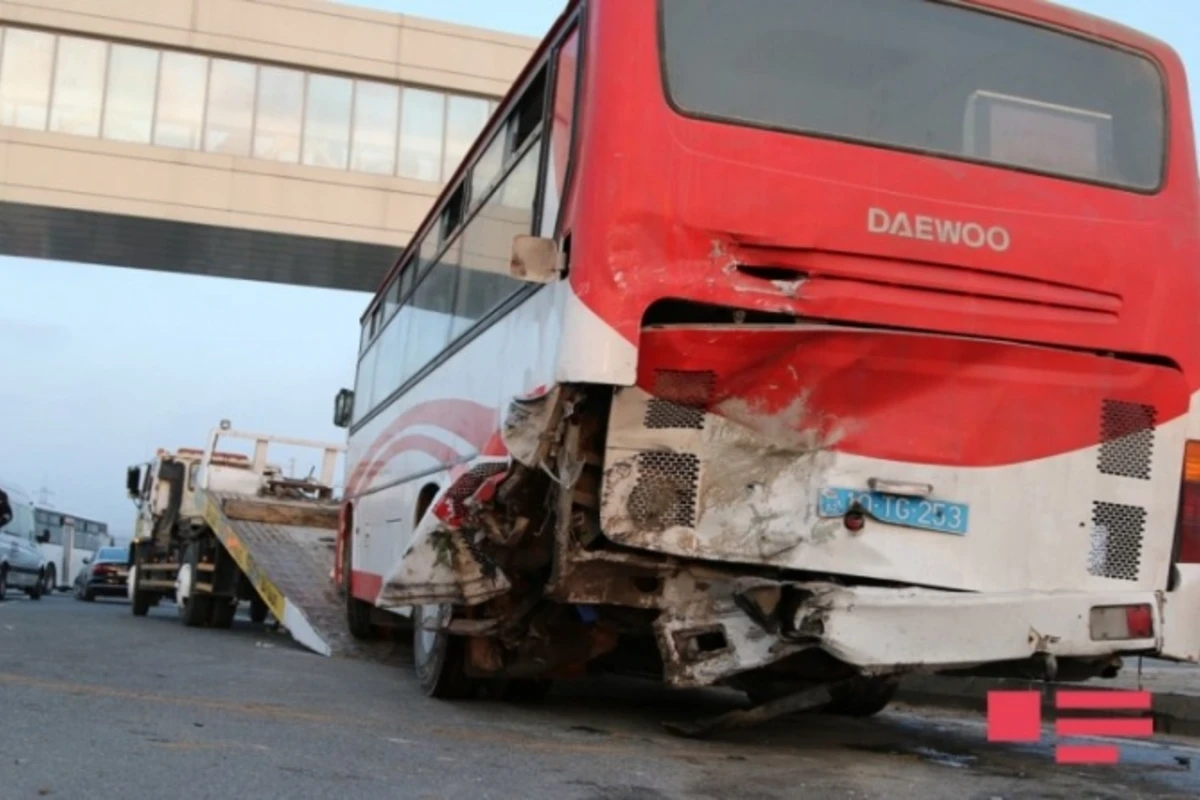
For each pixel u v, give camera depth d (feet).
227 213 86.63
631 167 17.92
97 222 86.99
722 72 18.65
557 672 24.04
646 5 18.54
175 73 88.63
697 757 19.42
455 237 29.60
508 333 22.26
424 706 25.18
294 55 88.94
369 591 37.91
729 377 18.13
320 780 15.92
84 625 49.06
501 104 25.08
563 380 17.70
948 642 17.69
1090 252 19.38
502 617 22.43
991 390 18.58
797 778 17.78
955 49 19.80
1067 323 19.12
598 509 18.52
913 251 18.60
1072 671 19.92
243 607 84.07
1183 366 19.60
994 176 19.26
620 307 17.61
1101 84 20.45
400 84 92.02
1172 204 20.15
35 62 86.63
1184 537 19.36
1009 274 18.95
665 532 18.17
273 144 89.76
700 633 18.69
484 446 23.43
